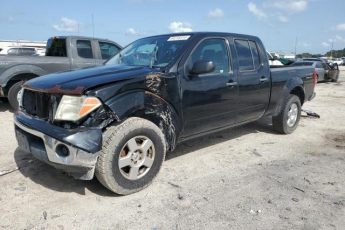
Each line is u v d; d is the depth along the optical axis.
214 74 4.68
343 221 3.38
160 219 3.33
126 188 3.73
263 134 6.65
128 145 3.68
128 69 4.04
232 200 3.76
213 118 4.75
